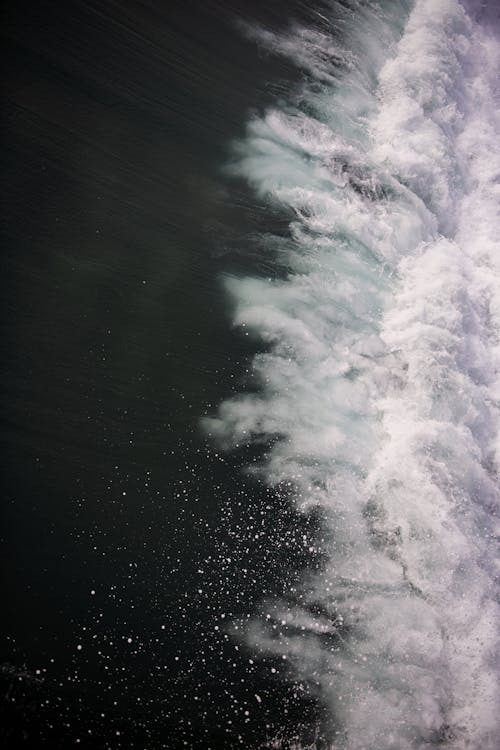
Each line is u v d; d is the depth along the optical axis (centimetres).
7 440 555
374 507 616
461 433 699
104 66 827
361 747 501
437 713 529
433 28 1139
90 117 777
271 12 1022
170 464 589
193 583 536
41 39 808
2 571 499
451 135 1048
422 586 584
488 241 959
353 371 702
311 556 573
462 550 612
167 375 637
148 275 692
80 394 598
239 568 552
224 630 521
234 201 788
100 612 505
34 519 528
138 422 602
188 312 683
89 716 462
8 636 475
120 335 644
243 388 655
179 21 932
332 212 827
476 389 748
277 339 697
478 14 1284
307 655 526
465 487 665
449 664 554
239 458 611
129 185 746
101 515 546
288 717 498
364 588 569
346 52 1033
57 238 676
